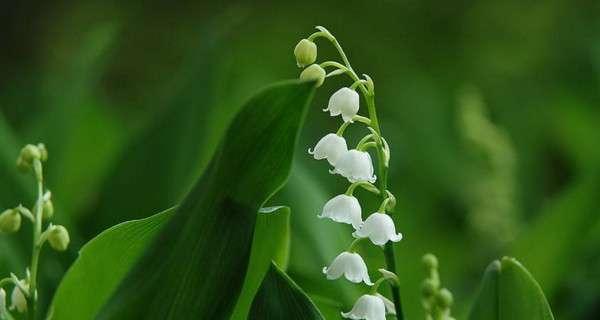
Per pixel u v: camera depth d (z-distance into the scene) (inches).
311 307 19.2
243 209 19.1
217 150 18.9
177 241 19.3
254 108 18.6
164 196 26.0
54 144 30.9
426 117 49.0
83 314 20.3
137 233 19.8
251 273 19.9
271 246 19.9
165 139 26.4
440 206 44.0
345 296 24.2
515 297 19.4
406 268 30.3
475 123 36.0
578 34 59.7
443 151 46.4
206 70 26.9
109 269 20.0
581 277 30.5
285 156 18.8
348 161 18.8
